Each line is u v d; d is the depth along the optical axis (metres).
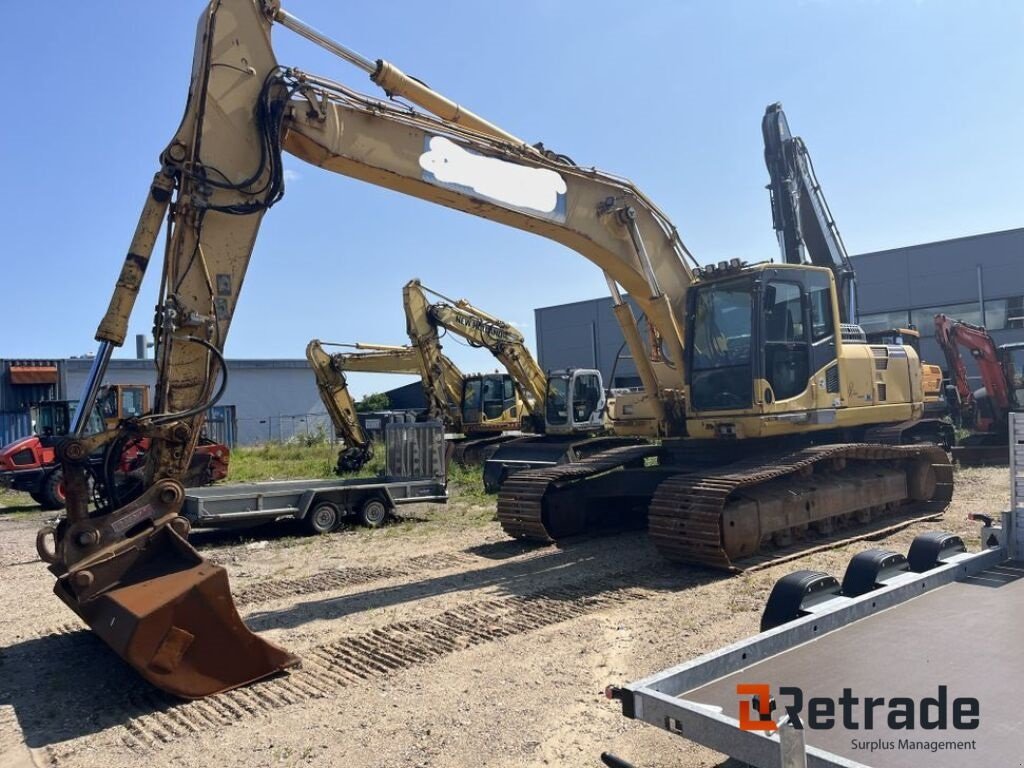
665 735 4.42
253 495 11.23
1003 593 4.51
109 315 5.68
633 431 10.53
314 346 20.20
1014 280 31.05
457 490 16.06
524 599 7.32
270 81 6.33
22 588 8.83
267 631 6.62
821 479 9.44
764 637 3.65
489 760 4.21
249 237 6.28
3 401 31.00
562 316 43.00
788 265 9.22
